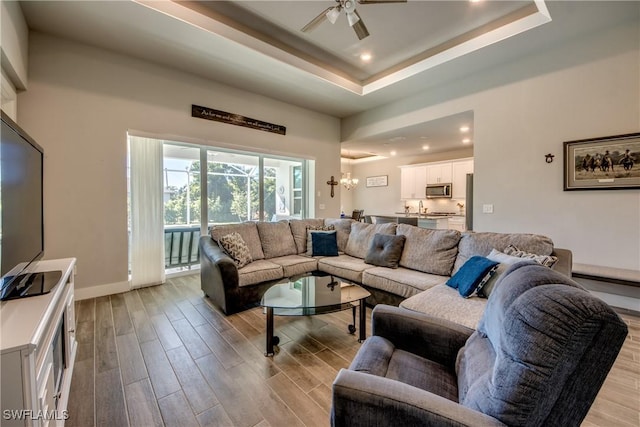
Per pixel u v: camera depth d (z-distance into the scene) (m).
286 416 1.51
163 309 2.97
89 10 2.63
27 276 1.65
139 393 1.68
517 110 3.59
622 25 2.88
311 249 3.86
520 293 0.87
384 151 7.70
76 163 3.18
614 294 3.00
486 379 0.87
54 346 1.35
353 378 0.93
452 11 2.94
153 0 2.63
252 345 2.26
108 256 3.40
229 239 3.27
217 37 3.09
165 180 4.16
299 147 5.50
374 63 4.12
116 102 3.44
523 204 3.57
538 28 2.95
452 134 5.54
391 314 1.47
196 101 4.11
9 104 2.69
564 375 0.69
